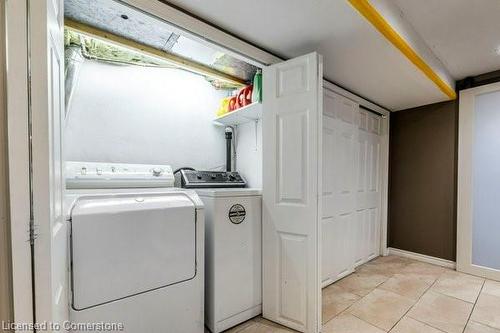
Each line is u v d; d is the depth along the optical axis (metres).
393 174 3.49
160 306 1.39
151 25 1.74
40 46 0.60
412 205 3.29
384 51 1.84
